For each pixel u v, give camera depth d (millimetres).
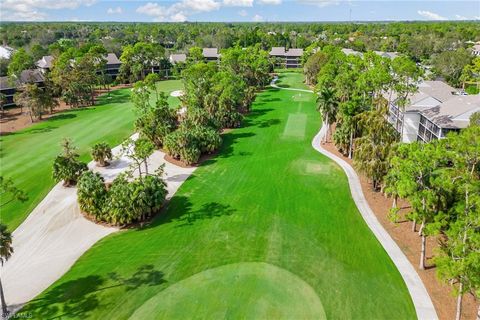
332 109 60625
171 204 42344
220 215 39719
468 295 27406
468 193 27906
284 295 27953
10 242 27391
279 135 66312
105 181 47750
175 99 96438
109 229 37688
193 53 133250
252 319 25734
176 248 34031
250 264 31625
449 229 27000
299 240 35031
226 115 70375
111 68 133625
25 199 29234
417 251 33062
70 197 43719
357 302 27219
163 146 58156
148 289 28797
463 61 110812
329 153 57125
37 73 103750
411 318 25672
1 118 82250
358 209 40469
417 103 64125
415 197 28594
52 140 64438
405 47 155500
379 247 33750
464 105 56344
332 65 89375
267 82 116375
